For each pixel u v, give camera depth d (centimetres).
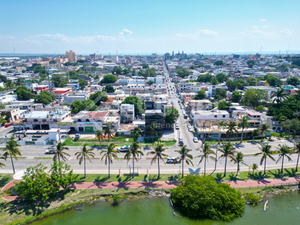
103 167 9525
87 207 7394
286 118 13112
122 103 16775
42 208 7225
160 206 7425
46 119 13825
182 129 14062
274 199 7719
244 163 9331
